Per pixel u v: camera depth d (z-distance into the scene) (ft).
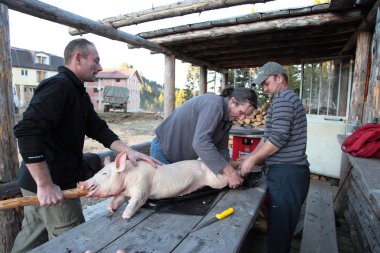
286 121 6.31
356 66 13.33
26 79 97.35
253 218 4.85
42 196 4.84
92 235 4.09
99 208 10.17
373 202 4.43
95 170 7.86
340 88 18.22
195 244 3.86
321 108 19.12
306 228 9.11
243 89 6.08
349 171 11.54
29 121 4.98
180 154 7.01
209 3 11.58
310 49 19.38
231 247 3.80
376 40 9.70
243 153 12.51
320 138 15.66
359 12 11.61
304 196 6.88
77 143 6.33
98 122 7.06
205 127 5.64
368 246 7.89
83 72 6.20
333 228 9.12
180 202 5.34
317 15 12.43
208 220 4.57
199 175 5.62
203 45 17.74
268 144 6.38
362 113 13.35
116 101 67.92
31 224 6.45
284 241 6.74
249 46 18.38
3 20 7.58
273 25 13.24
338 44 17.93
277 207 6.65
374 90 9.70
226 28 14.40
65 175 6.20
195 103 6.48
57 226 6.18
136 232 4.19
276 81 6.91
